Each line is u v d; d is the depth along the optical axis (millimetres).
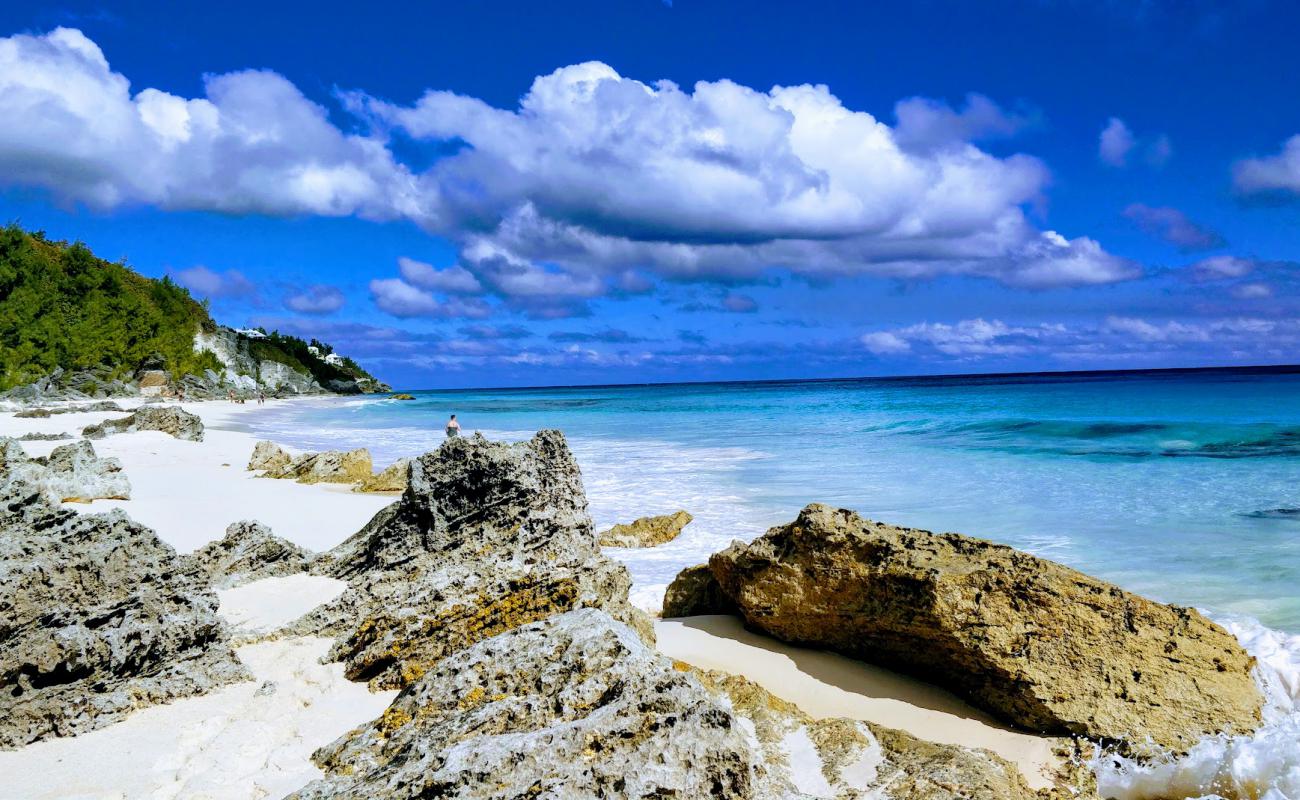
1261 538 15211
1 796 5016
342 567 10727
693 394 128625
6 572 6340
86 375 75188
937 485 21969
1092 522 16891
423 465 10430
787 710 7742
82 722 5973
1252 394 61969
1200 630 8406
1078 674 7949
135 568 7094
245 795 4992
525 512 9922
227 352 115812
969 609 8352
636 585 12945
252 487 22062
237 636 8234
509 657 5402
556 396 142625
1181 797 6977
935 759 6672
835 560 9500
